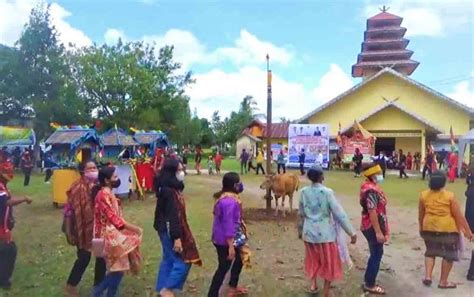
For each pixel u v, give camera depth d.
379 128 40.31
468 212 7.74
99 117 51.81
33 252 8.65
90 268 7.60
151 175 17.58
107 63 51.97
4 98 35.84
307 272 6.32
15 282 6.81
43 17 36.66
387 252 9.05
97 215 5.53
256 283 7.02
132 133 30.12
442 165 37.28
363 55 54.41
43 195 17.64
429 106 42.38
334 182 24.66
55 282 6.84
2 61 35.62
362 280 7.21
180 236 5.46
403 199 17.30
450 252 6.77
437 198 6.85
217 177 28.33
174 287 5.50
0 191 6.37
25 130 34.88
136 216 12.98
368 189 6.53
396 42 53.97
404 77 42.44
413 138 42.00
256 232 10.64
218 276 5.95
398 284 7.07
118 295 6.33
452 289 6.82
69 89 38.94
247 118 89.75
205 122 92.44
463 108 41.19
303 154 30.12
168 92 55.03
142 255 8.46
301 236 6.39
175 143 62.28
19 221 11.99
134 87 51.69
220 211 5.93
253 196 17.78
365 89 43.56
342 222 6.09
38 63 36.44
